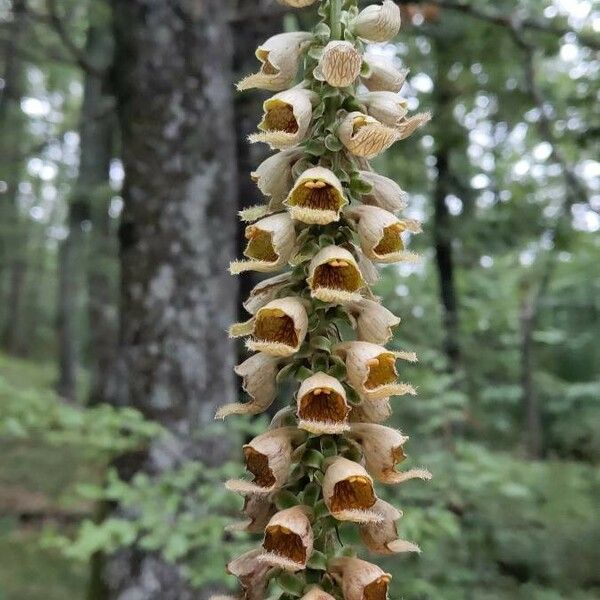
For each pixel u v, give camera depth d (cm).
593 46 722
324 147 194
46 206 3475
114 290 1809
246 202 717
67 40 714
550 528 750
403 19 743
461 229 1113
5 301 3972
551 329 1819
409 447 675
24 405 440
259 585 198
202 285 583
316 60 199
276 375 199
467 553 652
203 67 595
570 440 1348
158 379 566
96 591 592
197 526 431
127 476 545
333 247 185
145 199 582
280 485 186
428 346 907
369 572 182
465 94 1060
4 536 1008
